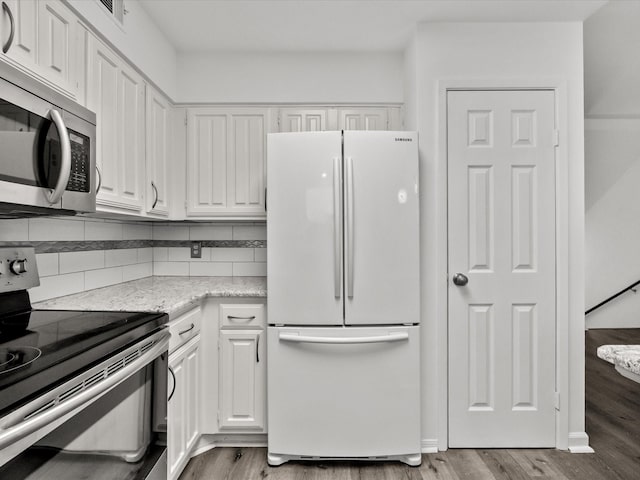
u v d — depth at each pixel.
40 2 1.18
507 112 2.06
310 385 1.91
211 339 2.03
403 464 1.93
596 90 3.28
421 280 2.07
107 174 1.59
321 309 1.90
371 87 2.38
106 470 1.03
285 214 1.91
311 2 1.90
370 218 1.90
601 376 3.09
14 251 1.32
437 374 2.06
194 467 1.89
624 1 2.01
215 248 2.64
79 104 1.29
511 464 1.91
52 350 0.92
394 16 2.02
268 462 1.93
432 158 2.07
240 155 2.37
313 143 1.90
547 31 2.07
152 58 2.02
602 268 4.69
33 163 1.04
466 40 2.08
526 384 2.06
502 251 2.06
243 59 2.38
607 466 1.88
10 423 0.71
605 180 4.53
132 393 1.17
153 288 2.07
